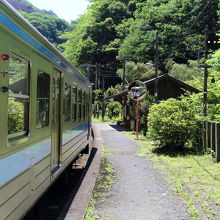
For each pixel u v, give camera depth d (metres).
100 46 53.72
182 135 11.74
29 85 4.07
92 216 5.29
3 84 3.15
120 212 5.51
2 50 3.11
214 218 5.11
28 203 4.07
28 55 4.00
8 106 3.32
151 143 14.83
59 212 5.78
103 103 42.41
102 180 7.81
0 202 3.07
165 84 23.00
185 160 10.22
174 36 31.92
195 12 27.39
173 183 7.50
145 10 37.03
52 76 5.46
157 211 5.57
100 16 55.12
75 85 8.19
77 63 56.22
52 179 5.54
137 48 40.75
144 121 18.23
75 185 7.73
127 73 41.78
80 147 9.38
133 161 10.41
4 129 3.18
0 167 3.07
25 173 3.90
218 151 9.50
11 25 3.37
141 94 17.09
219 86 14.42
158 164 9.79
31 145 4.17
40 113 4.66
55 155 5.93
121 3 54.16
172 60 39.25
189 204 5.89
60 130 6.21
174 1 31.03
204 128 11.27
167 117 11.79
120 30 49.62
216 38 27.19
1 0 3.04
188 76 34.00
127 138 17.53
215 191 6.59
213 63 11.55
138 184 7.43
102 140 16.39
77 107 8.55
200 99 16.02
